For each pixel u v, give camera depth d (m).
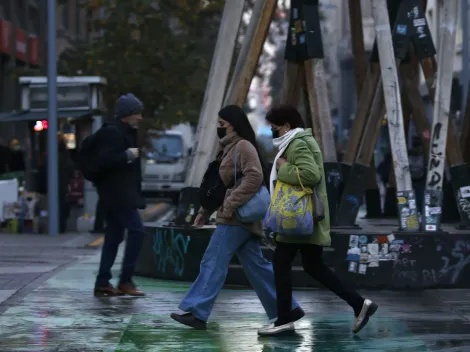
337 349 12.41
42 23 73.69
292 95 20.78
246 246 13.84
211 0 47.75
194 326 13.79
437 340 12.98
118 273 21.58
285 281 13.44
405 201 18.92
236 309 15.87
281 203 13.12
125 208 17.19
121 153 16.94
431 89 20.14
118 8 46.84
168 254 19.91
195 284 13.86
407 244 18.41
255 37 20.16
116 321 14.59
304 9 20.11
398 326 14.12
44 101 37.72
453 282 18.53
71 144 41.91
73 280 19.77
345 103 102.50
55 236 34.84
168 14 47.94
